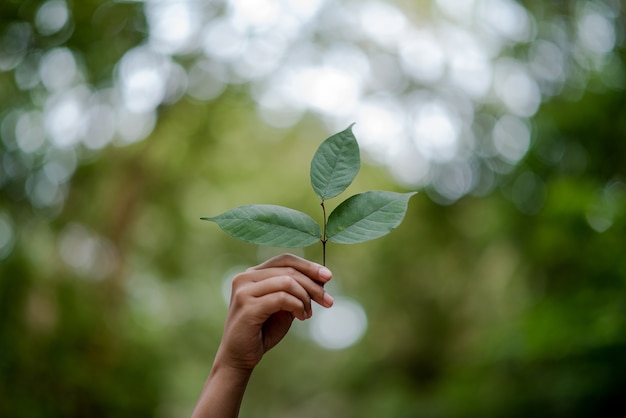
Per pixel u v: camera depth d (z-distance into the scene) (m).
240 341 1.48
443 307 10.62
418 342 10.99
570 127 6.78
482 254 9.34
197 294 10.86
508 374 6.46
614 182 6.42
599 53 6.85
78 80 7.42
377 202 1.37
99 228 8.24
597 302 5.18
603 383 4.82
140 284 9.24
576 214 5.82
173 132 9.34
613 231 5.47
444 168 10.02
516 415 5.71
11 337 6.34
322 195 1.37
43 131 7.13
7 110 6.86
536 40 7.59
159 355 8.45
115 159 8.51
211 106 9.78
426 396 9.55
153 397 7.83
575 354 5.04
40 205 7.09
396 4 10.22
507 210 7.88
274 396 16.86
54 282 7.07
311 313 1.47
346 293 14.87
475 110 9.34
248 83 10.20
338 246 14.37
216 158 10.30
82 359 7.00
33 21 6.48
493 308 8.73
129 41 7.46
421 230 10.65
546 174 7.21
